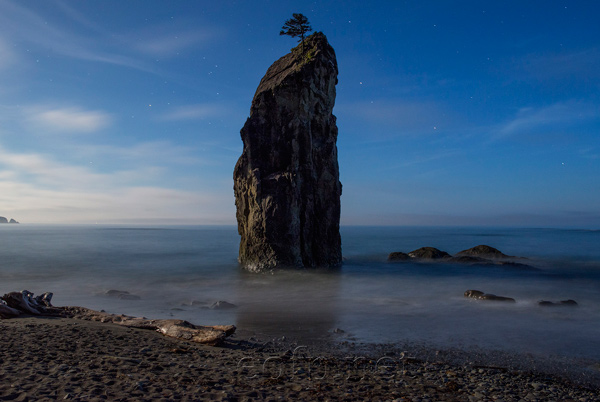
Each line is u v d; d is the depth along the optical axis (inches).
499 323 660.7
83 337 426.3
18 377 276.2
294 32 1701.5
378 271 1425.9
